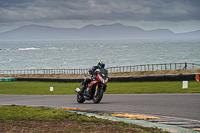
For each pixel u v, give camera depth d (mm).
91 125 10172
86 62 172375
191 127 10227
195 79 38062
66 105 18359
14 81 65938
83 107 16562
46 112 13984
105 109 15227
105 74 17938
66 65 159375
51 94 31766
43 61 188750
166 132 9086
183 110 13992
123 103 17688
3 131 9203
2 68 155125
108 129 9398
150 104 16609
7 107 16969
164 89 27953
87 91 18391
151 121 11508
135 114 13250
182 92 24062
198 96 19969
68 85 47562
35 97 28047
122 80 46562
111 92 28641
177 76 39594
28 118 11906
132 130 9258
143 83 40656
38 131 9180
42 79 61375
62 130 9320
